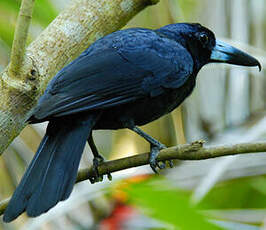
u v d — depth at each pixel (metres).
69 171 8.26
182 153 8.76
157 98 9.91
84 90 8.88
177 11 12.52
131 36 9.99
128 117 9.65
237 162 11.61
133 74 9.54
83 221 11.54
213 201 12.56
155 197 9.53
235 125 12.26
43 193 7.92
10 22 11.65
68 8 9.42
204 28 11.21
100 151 13.12
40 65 8.80
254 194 12.64
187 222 9.42
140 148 12.72
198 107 12.45
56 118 8.73
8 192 11.38
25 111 8.41
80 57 9.30
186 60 10.29
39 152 8.41
